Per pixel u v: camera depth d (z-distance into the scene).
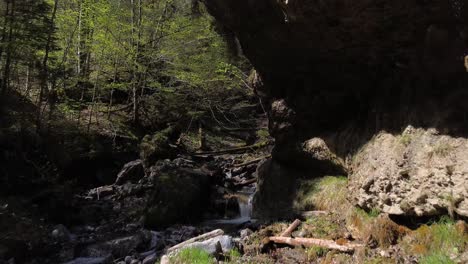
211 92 19.28
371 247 5.34
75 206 10.90
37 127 13.31
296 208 7.97
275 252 6.12
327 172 7.98
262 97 9.91
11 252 7.76
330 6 5.95
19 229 8.74
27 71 15.54
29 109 13.98
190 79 17.66
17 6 12.66
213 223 10.02
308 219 7.04
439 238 4.72
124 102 19.81
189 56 17.94
